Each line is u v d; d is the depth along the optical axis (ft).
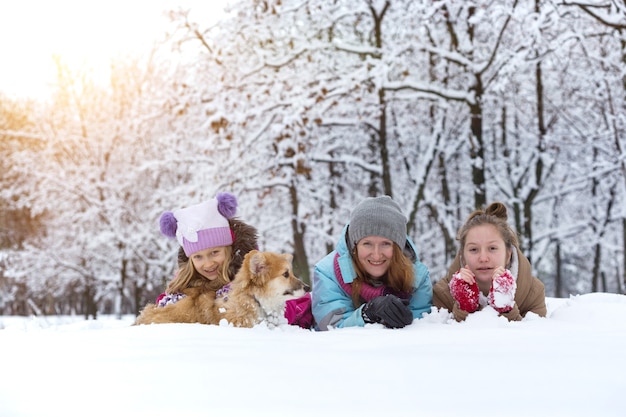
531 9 35.55
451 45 44.52
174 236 14.58
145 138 57.77
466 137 45.68
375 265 12.39
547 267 83.25
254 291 11.75
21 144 63.67
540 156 45.96
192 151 49.01
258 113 40.22
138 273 62.75
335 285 12.62
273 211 50.31
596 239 52.21
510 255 12.53
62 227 63.21
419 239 51.85
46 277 61.57
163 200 51.31
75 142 60.54
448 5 38.93
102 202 58.29
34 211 60.90
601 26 43.73
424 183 45.09
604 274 72.23
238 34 43.27
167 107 45.70
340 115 44.88
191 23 42.73
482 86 42.06
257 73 42.83
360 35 47.85
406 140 48.67
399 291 12.70
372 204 12.60
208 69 43.27
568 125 49.06
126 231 58.03
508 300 10.95
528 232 47.32
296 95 40.75
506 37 42.60
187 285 13.93
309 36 43.75
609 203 50.98
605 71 43.78
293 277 12.29
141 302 62.95
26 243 65.67
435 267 52.13
